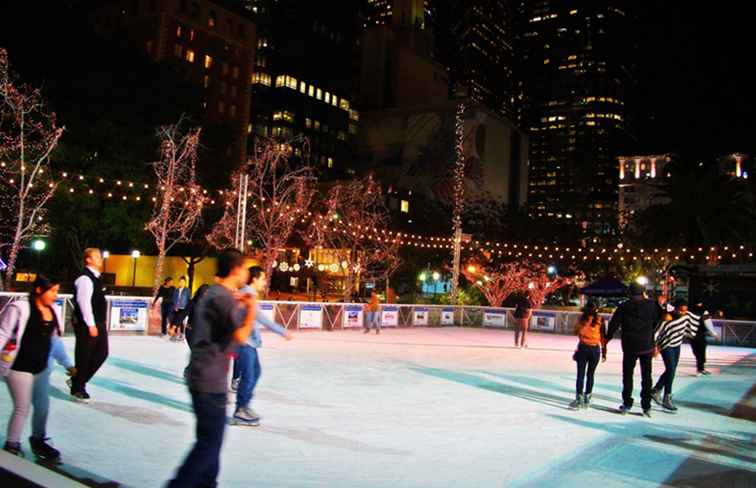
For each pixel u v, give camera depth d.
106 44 42.25
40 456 5.78
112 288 40.78
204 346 4.22
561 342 26.12
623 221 67.94
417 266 61.75
